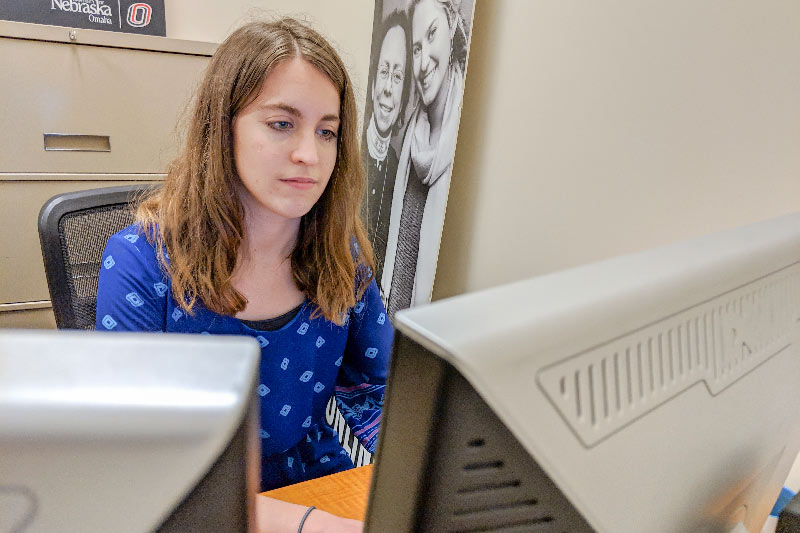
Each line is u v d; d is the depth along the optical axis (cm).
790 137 84
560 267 130
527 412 20
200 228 76
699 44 96
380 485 22
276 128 71
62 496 16
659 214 106
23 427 15
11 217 183
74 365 17
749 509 42
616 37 111
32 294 191
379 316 97
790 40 83
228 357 18
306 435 92
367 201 203
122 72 185
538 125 133
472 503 21
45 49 174
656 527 29
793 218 42
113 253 80
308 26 79
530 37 133
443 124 153
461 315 21
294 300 84
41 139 181
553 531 24
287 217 75
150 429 16
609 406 24
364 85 207
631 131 110
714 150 95
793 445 45
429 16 159
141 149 195
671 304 27
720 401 31
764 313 35
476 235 158
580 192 123
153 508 17
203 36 238
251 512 18
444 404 19
